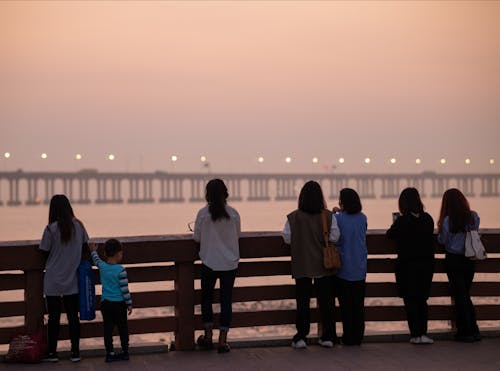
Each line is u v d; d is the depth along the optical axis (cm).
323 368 2395
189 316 2691
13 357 2503
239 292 2784
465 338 2784
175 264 2702
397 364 2441
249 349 2702
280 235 2781
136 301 2691
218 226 2603
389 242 2880
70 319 2514
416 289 2734
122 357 2527
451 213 2759
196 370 2397
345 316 2733
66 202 2491
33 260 2545
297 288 2691
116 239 2567
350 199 2723
